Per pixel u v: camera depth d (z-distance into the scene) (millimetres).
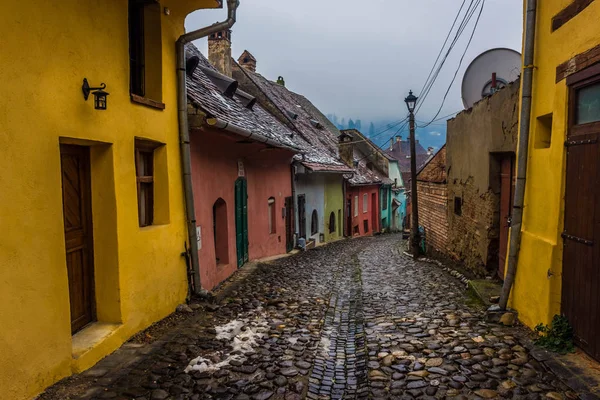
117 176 4777
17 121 3338
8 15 3250
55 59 3768
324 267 12195
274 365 4582
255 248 11820
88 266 4809
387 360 4617
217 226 9297
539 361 4266
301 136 19688
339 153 25328
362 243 21578
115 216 4746
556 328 4523
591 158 4031
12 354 3270
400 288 8695
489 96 7816
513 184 7125
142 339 5051
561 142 4559
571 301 4410
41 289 3580
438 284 8711
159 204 6109
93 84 4328
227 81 10734
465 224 9617
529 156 5406
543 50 5086
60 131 3830
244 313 6559
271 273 10195
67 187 4473
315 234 19047
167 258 6008
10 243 3264
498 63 9141
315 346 5238
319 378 4363
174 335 5277
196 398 3797
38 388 3551
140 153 5824
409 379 4117
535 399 3592
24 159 3406
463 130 9797
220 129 7309
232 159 9719
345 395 4008
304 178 17453
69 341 3949
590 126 4070
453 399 3695
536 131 5262
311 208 18422
